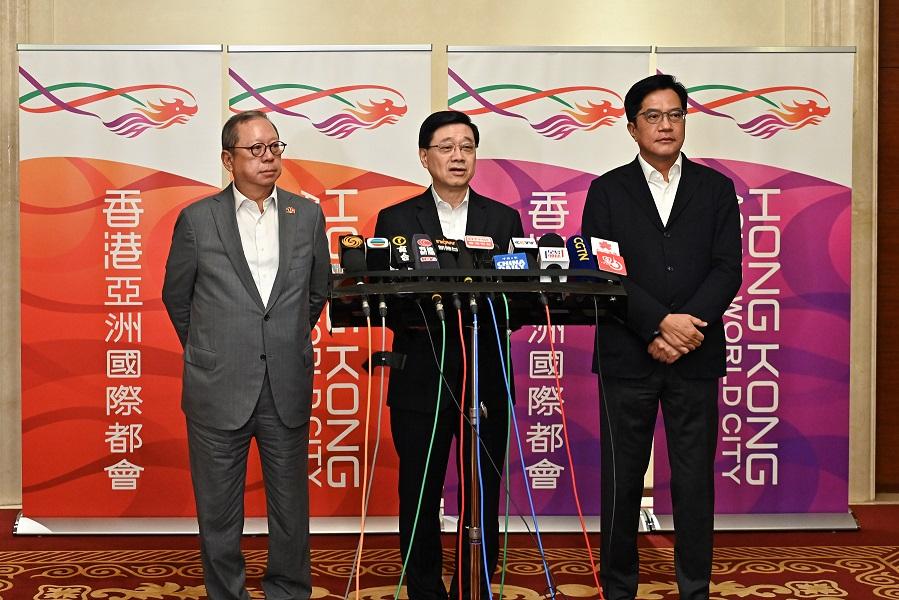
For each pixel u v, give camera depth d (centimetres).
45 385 380
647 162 294
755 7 442
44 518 381
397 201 385
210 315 270
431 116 294
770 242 386
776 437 388
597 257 243
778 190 385
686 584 282
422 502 282
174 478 384
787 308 387
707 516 281
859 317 432
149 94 380
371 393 385
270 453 275
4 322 420
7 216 418
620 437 284
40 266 379
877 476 448
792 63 384
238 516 276
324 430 386
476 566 230
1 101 418
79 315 381
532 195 386
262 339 270
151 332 383
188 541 373
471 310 216
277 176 275
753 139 385
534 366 391
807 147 385
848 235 386
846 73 384
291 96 382
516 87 384
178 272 274
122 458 383
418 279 223
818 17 431
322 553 359
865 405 434
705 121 384
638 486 287
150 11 434
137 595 306
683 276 283
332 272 244
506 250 294
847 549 361
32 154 378
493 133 384
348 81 382
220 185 383
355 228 384
